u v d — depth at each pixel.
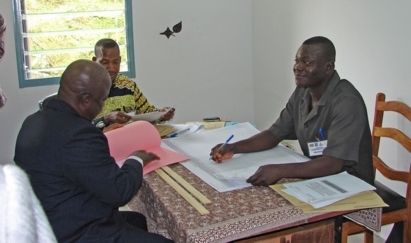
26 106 3.06
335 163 1.57
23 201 0.45
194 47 3.46
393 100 2.33
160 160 1.74
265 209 1.34
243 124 2.18
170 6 3.32
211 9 3.45
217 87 3.60
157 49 3.35
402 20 2.22
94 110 1.44
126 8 3.19
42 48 3.06
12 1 2.89
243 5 3.54
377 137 2.24
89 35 3.15
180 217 1.30
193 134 2.09
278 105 3.39
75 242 1.33
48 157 1.31
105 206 1.40
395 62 2.29
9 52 2.94
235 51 3.59
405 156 2.30
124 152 1.75
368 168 1.75
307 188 1.44
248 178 1.54
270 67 3.43
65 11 3.07
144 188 1.60
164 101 3.46
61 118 1.35
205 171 1.64
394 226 1.98
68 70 1.40
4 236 0.43
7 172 0.47
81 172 1.30
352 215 1.45
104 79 1.44
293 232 1.32
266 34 3.42
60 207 1.32
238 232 1.21
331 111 1.71
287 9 3.13
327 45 1.71
